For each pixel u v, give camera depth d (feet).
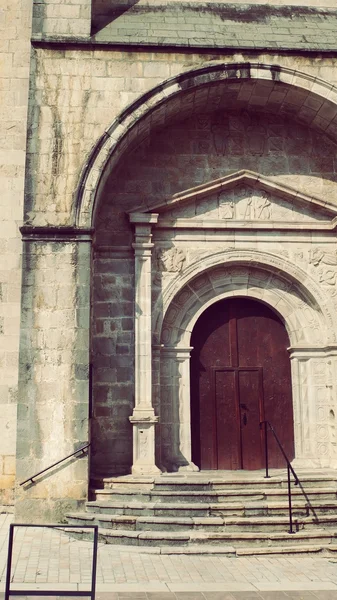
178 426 42.14
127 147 42.37
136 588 24.50
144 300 41.81
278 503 33.47
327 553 30.60
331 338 42.86
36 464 35.68
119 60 40.91
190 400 43.47
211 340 44.83
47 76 40.19
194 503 33.83
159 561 28.71
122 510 33.73
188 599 23.40
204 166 44.91
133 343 42.19
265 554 30.14
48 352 36.86
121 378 41.81
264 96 43.62
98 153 39.40
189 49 41.39
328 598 23.80
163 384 42.63
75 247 38.11
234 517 32.71
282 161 45.50
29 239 37.99
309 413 43.01
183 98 41.96
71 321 37.27
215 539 30.94
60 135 39.52
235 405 44.01
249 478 36.83
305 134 46.16
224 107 45.24
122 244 43.24
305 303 44.45
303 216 44.50
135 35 42.14
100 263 43.06
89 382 36.96
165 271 43.14
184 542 30.89
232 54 41.70
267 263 43.57
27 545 30.96
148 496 34.83
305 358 43.62
